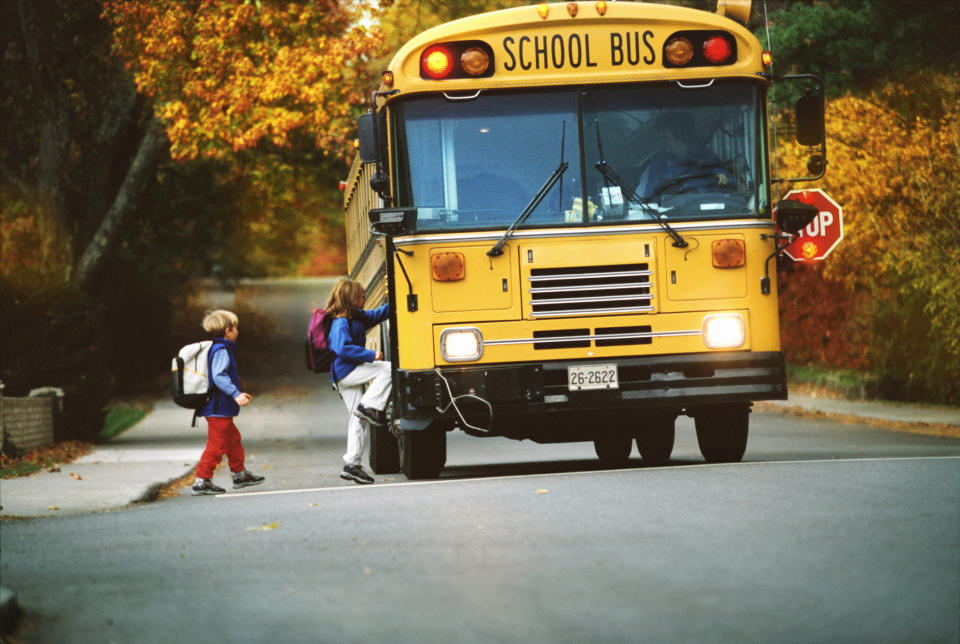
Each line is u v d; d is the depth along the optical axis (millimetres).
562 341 13688
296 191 46375
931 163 26344
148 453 24234
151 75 30750
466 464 19969
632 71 13969
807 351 38812
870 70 32312
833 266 30781
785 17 33719
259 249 74875
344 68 30219
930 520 9305
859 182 27797
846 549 8367
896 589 7320
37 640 6980
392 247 14008
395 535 9680
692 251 13805
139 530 11211
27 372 25922
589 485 12164
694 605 7066
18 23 36438
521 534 9352
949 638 6402
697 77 13984
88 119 38625
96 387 26906
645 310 13719
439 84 13898
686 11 14094
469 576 7973
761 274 13898
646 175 13898
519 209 13805
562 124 13922
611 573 7891
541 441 15727
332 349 15000
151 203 47000
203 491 15938
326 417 35594
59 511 14344
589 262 13695
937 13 30000
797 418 28766
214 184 47531
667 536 8992
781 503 10312
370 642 6582
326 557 8906
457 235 13727
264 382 48000
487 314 13695
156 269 50969
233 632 6902
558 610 7059
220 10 29688
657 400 13688
